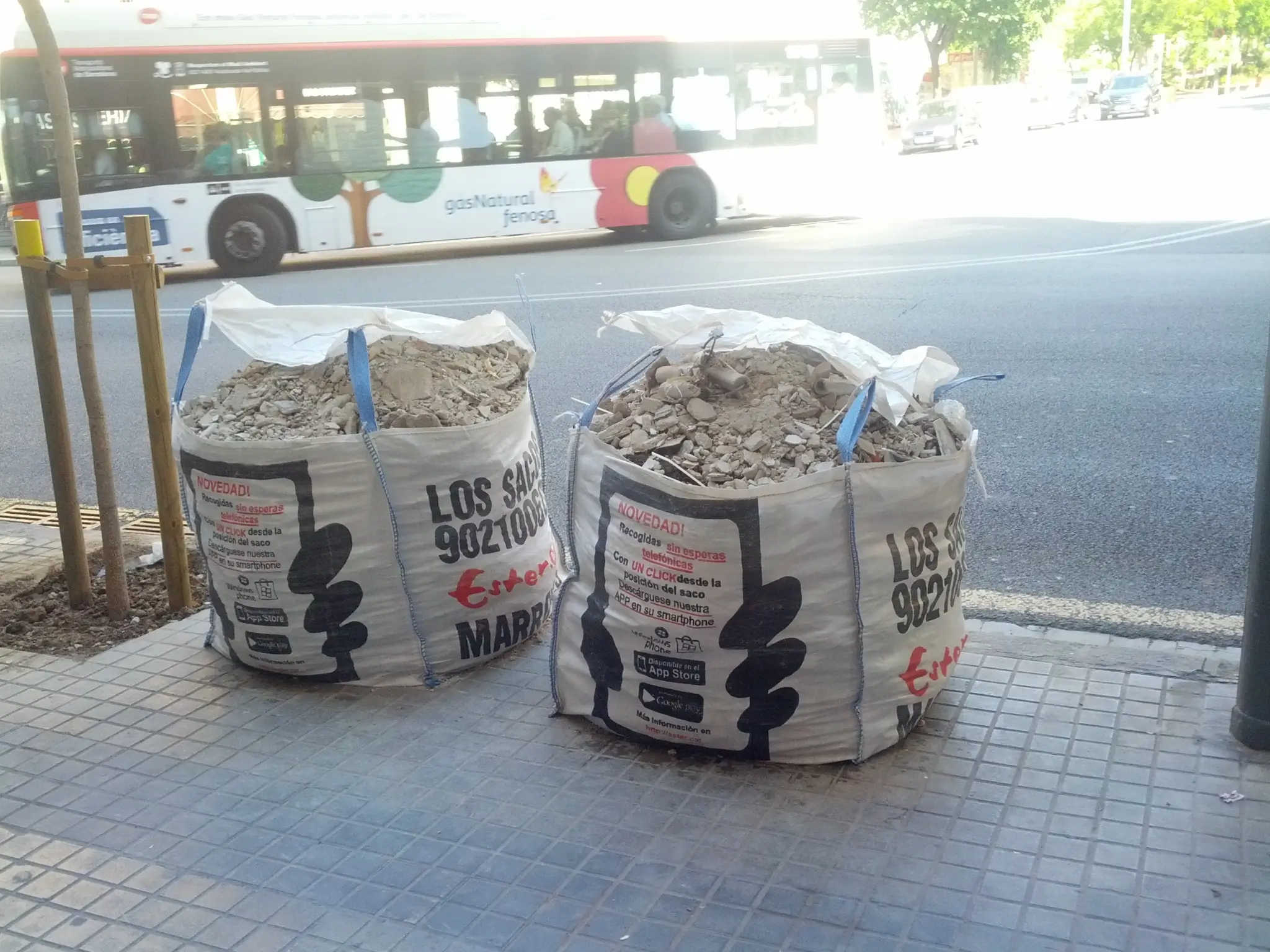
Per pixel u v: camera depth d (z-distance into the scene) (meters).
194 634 4.48
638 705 3.50
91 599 4.78
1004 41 46.22
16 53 14.05
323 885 2.96
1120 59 72.50
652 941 2.70
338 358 4.25
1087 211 17.92
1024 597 4.66
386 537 3.89
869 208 20.05
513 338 4.61
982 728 3.56
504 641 4.16
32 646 4.43
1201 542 5.18
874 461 3.41
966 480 3.62
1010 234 15.62
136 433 8.07
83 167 14.39
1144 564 4.96
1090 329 9.48
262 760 3.55
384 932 2.77
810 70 17.66
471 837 3.13
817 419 3.61
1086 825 3.07
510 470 4.12
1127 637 4.25
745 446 3.48
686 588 3.30
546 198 16.61
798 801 3.24
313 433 3.90
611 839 3.10
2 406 9.12
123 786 3.44
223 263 15.32
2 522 6.03
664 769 3.43
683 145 17.19
